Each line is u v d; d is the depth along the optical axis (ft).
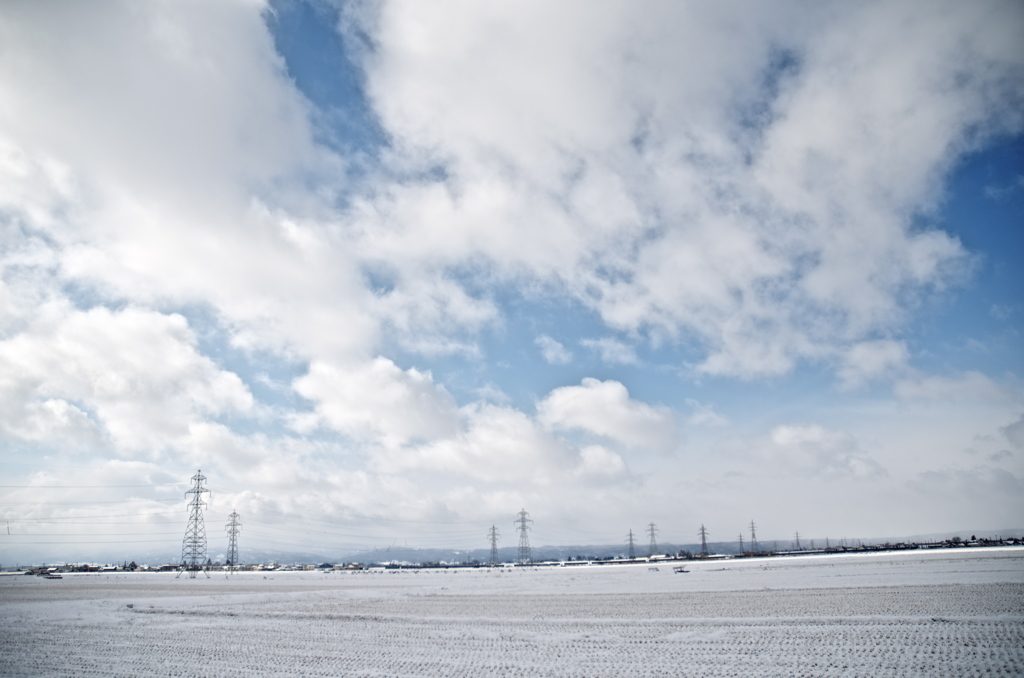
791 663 76.54
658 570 399.24
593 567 548.31
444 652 91.81
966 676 67.05
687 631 107.34
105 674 79.10
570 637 104.63
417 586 285.43
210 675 77.36
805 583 204.23
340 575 500.74
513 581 312.09
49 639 112.06
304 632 117.39
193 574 445.78
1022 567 222.48
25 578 451.12
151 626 130.62
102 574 542.57
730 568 367.45
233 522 538.88
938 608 120.37
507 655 88.22
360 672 77.77
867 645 86.17
